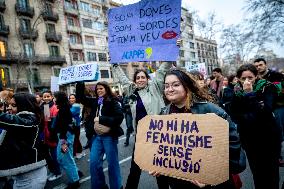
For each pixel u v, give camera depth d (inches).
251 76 119.0
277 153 118.3
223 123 76.1
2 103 160.4
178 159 80.9
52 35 1514.5
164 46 154.6
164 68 150.2
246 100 117.1
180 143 81.5
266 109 115.6
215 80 270.7
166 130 84.9
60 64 1563.7
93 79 224.2
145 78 146.6
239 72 121.3
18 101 114.9
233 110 121.0
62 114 179.6
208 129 78.0
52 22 1536.7
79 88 173.2
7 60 1322.6
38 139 115.8
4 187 155.1
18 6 1384.1
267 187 117.2
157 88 145.8
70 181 184.5
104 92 160.1
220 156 74.7
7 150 107.4
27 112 113.0
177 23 151.9
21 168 107.3
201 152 77.6
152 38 158.1
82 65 231.0
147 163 86.1
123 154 271.9
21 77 1387.8
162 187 122.5
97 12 1800.0
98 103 162.2
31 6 1449.3
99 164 156.5
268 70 189.8
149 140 87.4
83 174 218.4
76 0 1680.6
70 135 190.5
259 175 118.3
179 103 91.0
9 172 105.8
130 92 162.9
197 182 76.5
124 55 166.2
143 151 87.7
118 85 1850.4
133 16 163.9
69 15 1642.5
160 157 84.2
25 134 109.7
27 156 109.4
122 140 351.3
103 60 1797.5
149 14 159.3
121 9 168.2
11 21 1366.9
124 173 207.2
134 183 139.8
